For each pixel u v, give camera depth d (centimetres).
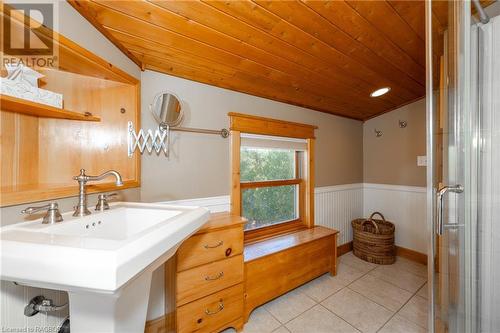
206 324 131
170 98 147
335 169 274
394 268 232
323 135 261
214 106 176
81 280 48
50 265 49
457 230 104
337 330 145
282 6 113
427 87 112
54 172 102
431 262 113
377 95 234
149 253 58
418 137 255
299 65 165
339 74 185
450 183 106
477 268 99
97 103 121
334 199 271
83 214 90
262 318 156
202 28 120
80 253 49
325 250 208
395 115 275
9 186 83
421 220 251
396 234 273
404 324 150
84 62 101
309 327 147
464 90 98
